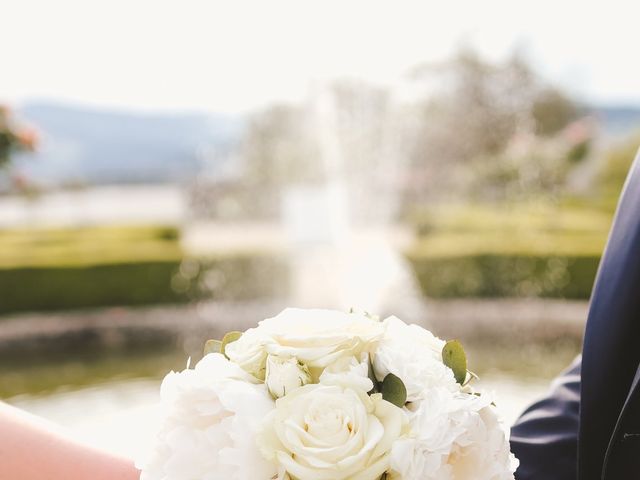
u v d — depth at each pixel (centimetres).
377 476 70
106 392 654
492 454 76
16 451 92
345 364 77
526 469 111
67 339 1005
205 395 75
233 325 1069
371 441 70
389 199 1606
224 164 1695
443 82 1677
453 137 1633
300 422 72
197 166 1705
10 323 1048
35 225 1667
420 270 1193
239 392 74
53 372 772
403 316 1104
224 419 73
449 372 80
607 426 101
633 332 99
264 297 1241
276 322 81
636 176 107
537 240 1293
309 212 1577
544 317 1028
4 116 1276
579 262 1161
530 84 1756
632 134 1739
